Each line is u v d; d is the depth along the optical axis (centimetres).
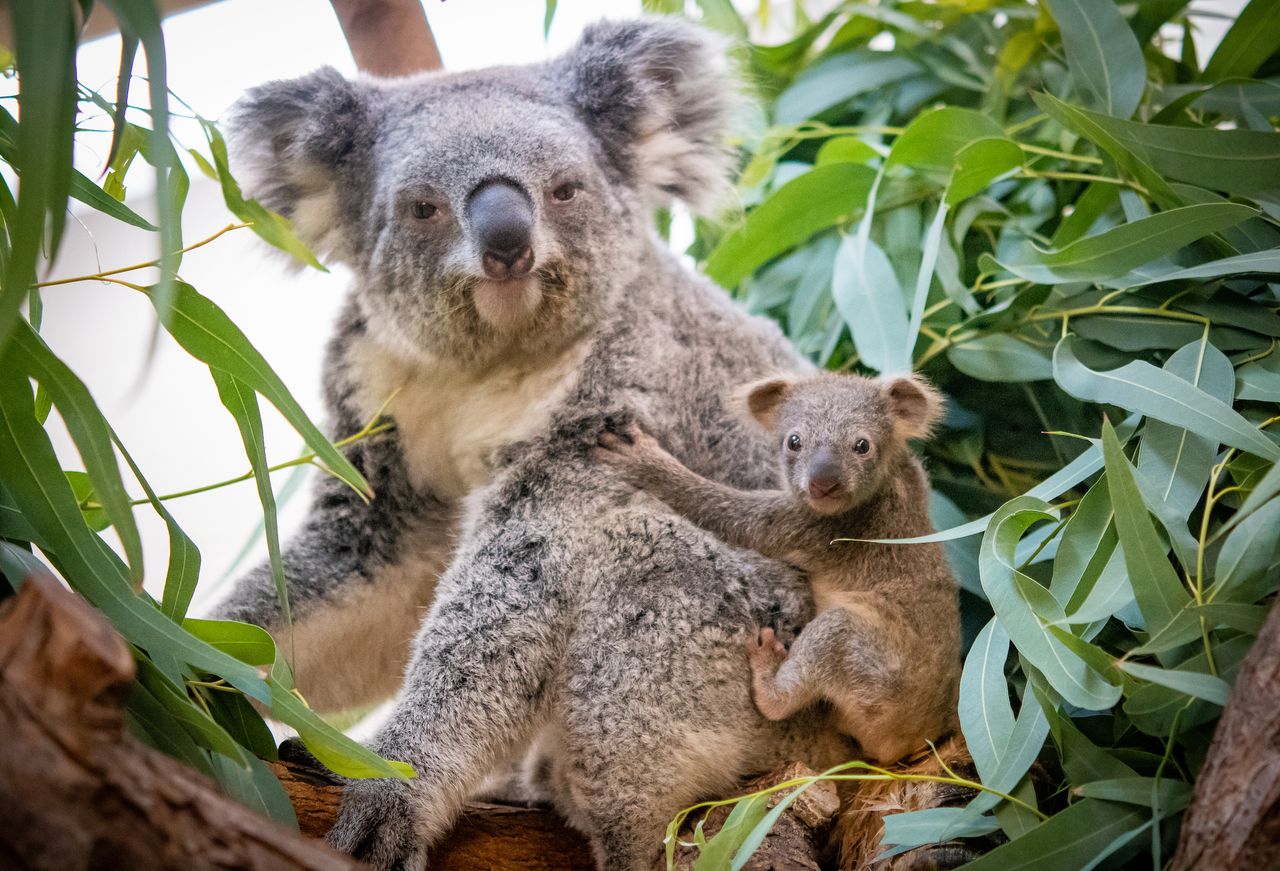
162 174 167
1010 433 314
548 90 312
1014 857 208
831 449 260
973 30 398
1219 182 278
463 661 267
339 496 321
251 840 147
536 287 288
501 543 280
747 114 356
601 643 268
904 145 325
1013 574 229
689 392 309
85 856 133
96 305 517
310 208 313
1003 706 229
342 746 204
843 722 262
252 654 227
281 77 313
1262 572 211
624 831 256
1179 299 288
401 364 312
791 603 275
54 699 132
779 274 384
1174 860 185
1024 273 280
